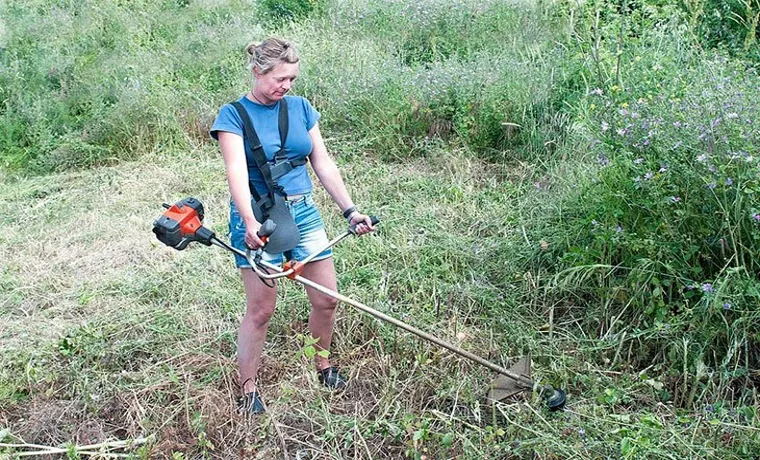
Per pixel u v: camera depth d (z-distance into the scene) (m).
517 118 6.22
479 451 3.25
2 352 4.17
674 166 3.93
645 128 4.09
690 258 3.99
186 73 8.11
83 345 4.13
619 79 5.13
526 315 4.29
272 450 3.44
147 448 3.35
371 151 6.54
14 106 7.77
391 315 4.20
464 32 8.11
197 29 8.98
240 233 3.36
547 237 4.71
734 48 6.22
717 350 3.72
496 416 3.53
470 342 4.06
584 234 4.54
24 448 3.53
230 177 3.18
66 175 6.67
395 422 3.52
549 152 5.88
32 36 8.93
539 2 7.89
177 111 7.37
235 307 4.46
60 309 4.59
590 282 4.32
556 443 3.17
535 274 4.58
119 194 6.25
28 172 6.90
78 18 9.25
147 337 4.24
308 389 3.76
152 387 3.79
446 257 4.80
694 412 3.49
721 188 3.74
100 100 7.55
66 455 3.49
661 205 3.95
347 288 4.50
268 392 3.80
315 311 3.61
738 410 3.36
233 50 8.39
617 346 3.91
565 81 6.34
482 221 5.23
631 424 3.39
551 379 3.72
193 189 6.22
